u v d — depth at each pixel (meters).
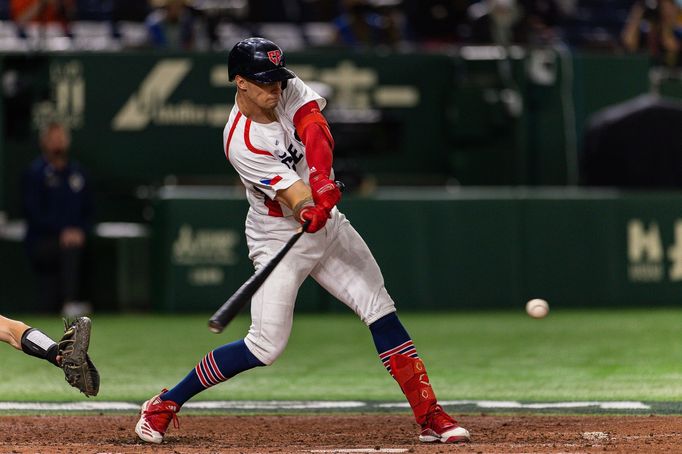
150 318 50.91
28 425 24.78
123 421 25.47
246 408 27.81
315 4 66.12
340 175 53.25
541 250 52.62
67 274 51.41
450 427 21.67
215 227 51.84
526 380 32.88
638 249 53.22
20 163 54.59
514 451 20.42
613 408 27.09
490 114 55.81
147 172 55.31
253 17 64.62
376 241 51.59
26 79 54.22
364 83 56.06
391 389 31.70
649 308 53.19
